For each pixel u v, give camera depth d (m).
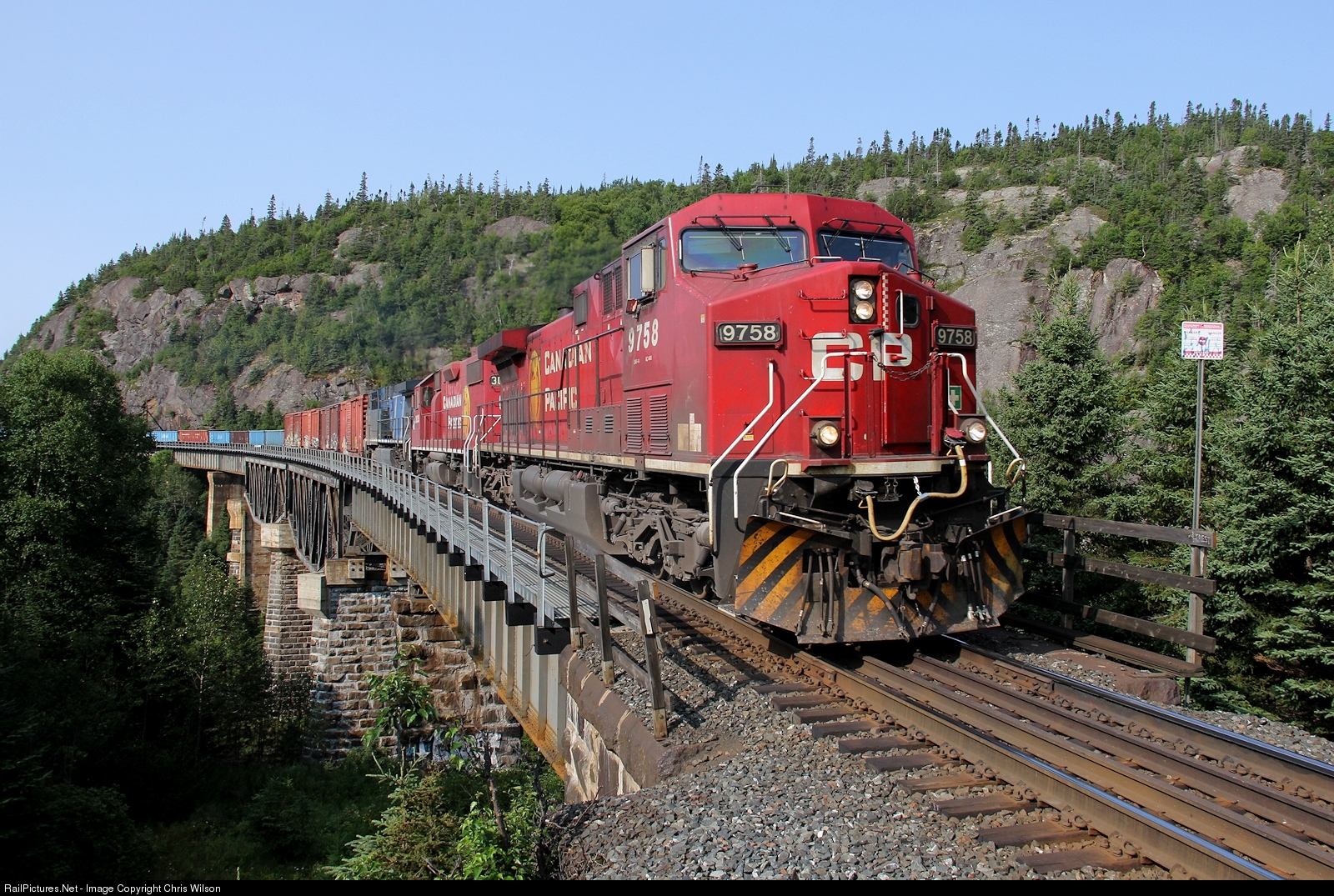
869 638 8.63
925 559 8.64
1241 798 5.83
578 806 7.06
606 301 13.29
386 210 192.38
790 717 7.50
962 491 9.03
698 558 9.98
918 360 9.42
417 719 9.34
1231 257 97.56
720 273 10.30
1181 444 17.42
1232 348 18.66
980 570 9.27
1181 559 14.99
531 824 6.71
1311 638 12.91
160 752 27.97
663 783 6.76
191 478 89.19
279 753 33.09
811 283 9.20
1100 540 17.16
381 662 34.09
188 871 20.77
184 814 25.44
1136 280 94.94
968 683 8.30
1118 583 16.48
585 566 11.94
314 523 41.44
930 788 6.07
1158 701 8.47
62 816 15.71
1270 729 7.57
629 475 12.62
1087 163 140.75
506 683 12.58
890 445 9.16
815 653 9.36
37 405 34.41
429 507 18.80
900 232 11.03
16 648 24.22
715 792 6.29
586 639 10.16
